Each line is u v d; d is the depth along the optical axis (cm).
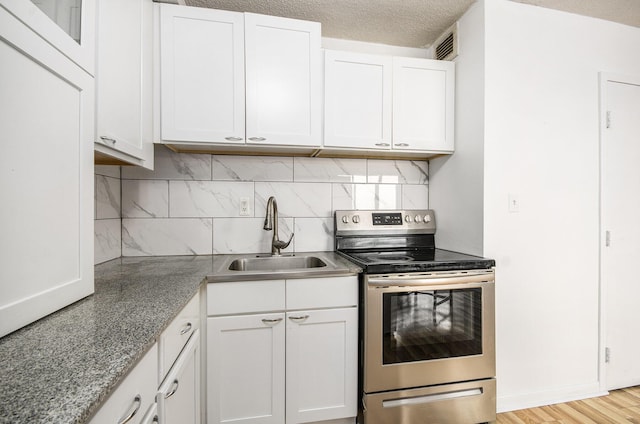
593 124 177
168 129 146
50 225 75
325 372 139
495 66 161
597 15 175
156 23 145
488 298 151
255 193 190
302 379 137
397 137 176
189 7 147
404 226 199
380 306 139
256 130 155
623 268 182
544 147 169
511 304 164
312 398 138
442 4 167
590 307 176
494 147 162
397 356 141
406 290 141
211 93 150
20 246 65
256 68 154
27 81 66
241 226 189
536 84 167
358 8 170
